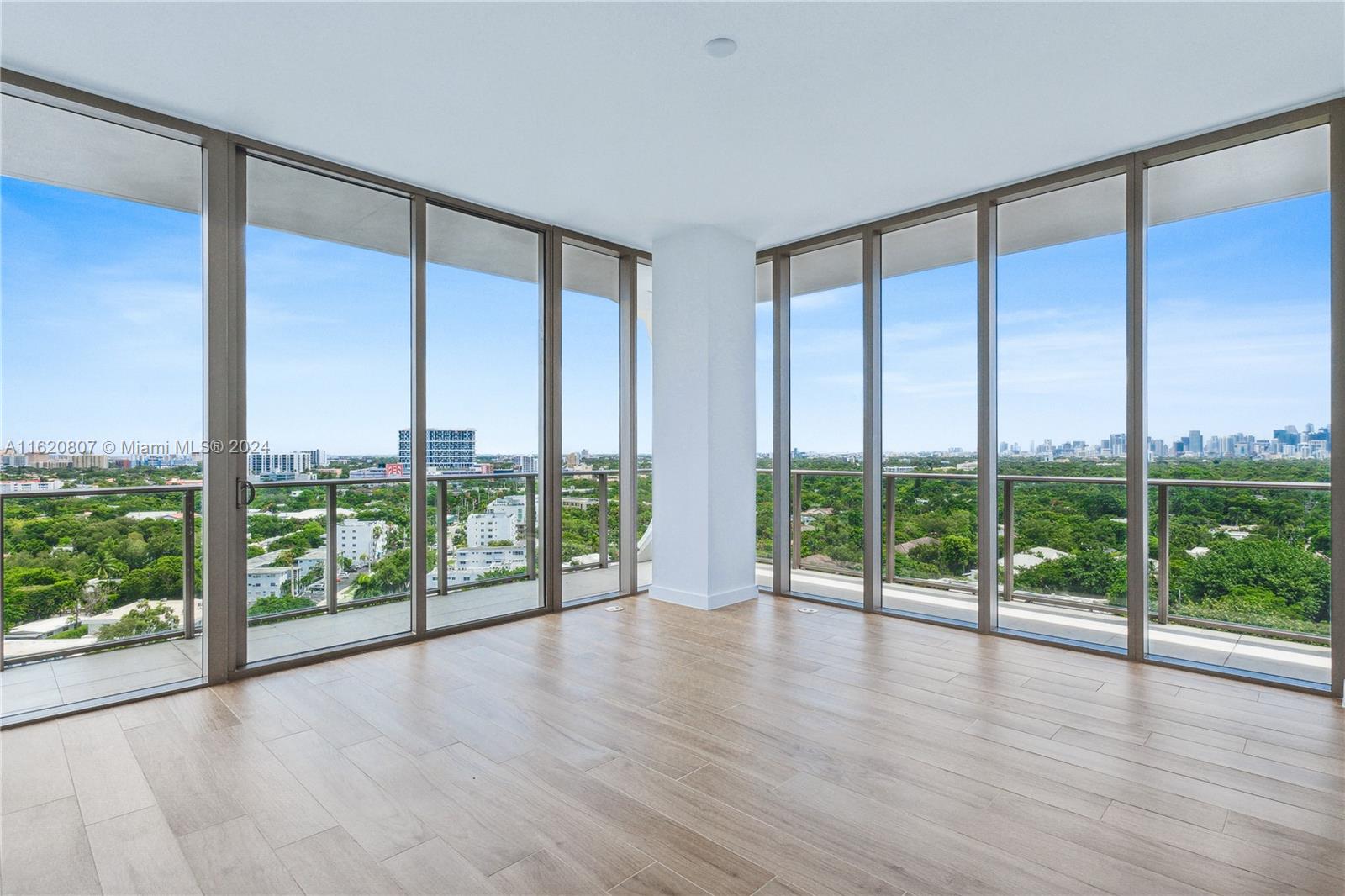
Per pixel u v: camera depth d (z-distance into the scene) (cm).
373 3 222
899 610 447
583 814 196
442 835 186
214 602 308
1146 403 348
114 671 315
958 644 374
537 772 222
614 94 285
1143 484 342
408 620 387
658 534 488
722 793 209
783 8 227
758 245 504
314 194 357
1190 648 350
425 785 213
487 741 246
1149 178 349
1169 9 226
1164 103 292
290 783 214
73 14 227
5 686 295
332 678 316
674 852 177
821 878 166
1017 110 299
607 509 507
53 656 309
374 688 302
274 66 261
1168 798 205
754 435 494
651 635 392
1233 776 219
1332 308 292
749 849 178
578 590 486
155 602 332
